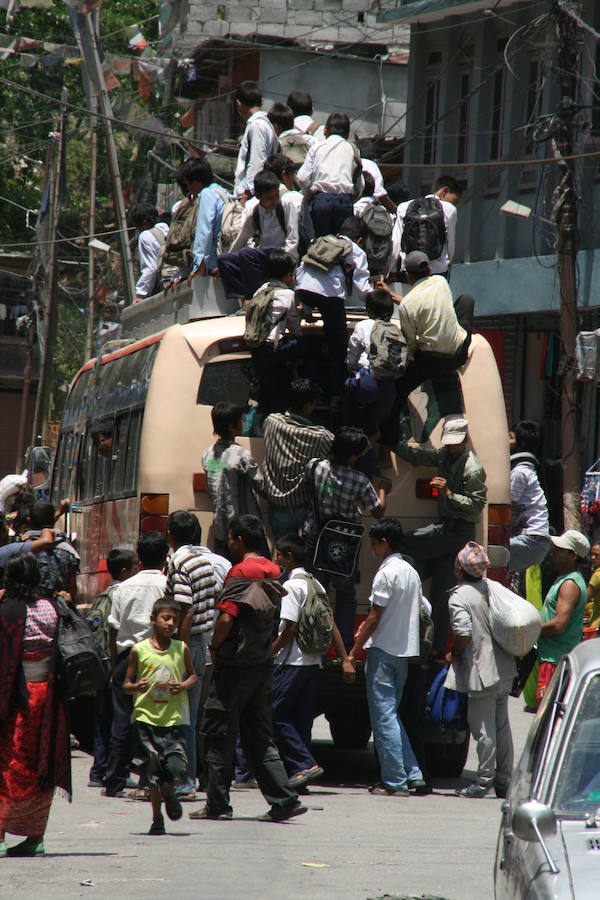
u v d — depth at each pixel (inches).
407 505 1421.0
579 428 2415.1
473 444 1434.5
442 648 1423.5
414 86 3110.2
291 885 890.1
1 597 1018.1
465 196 2896.2
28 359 5492.1
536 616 1331.2
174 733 1092.5
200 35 3816.4
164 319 1604.3
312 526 1353.3
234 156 2923.2
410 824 1160.8
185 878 908.6
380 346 1320.1
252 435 1402.6
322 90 3796.8
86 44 3272.6
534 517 1775.3
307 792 1354.6
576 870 568.7
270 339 1368.1
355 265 1371.8
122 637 1289.4
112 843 1052.5
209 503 1375.5
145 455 1381.6
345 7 3806.6
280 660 1288.1
